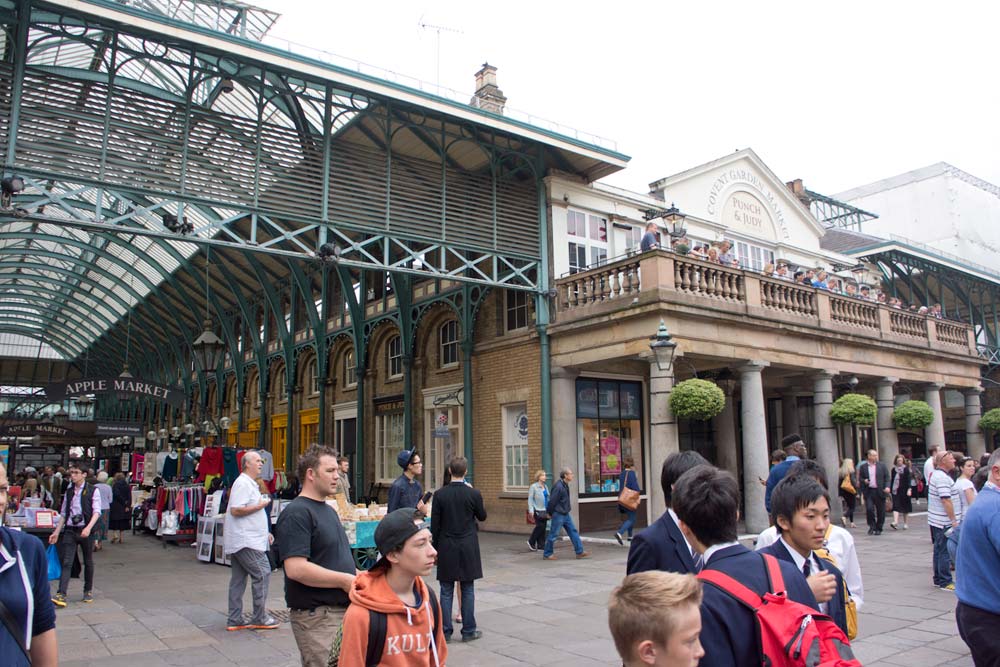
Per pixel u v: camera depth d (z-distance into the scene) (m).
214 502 13.55
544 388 16.00
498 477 17.33
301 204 12.77
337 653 2.92
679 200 19.89
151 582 11.07
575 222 17.17
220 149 12.15
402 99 13.41
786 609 2.41
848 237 27.84
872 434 25.02
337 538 4.34
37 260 33.44
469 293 18.28
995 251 36.78
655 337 13.82
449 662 6.36
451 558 7.11
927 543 13.48
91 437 44.94
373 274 22.52
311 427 25.69
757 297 15.65
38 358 52.84
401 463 8.77
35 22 11.08
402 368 21.23
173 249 24.44
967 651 6.44
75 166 10.87
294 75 12.52
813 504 3.27
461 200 15.05
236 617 7.74
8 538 2.87
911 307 23.56
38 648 2.95
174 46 11.70
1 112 10.48
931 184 36.38
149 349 41.00
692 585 2.09
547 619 7.97
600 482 16.67
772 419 21.45
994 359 26.34
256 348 27.72
